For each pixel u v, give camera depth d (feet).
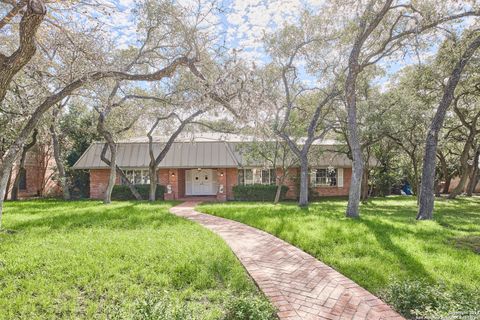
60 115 62.34
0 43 25.63
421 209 36.06
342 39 44.50
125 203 54.75
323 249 21.85
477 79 48.96
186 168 74.02
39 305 13.80
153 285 15.93
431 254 20.56
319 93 56.44
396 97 51.31
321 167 76.54
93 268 17.65
